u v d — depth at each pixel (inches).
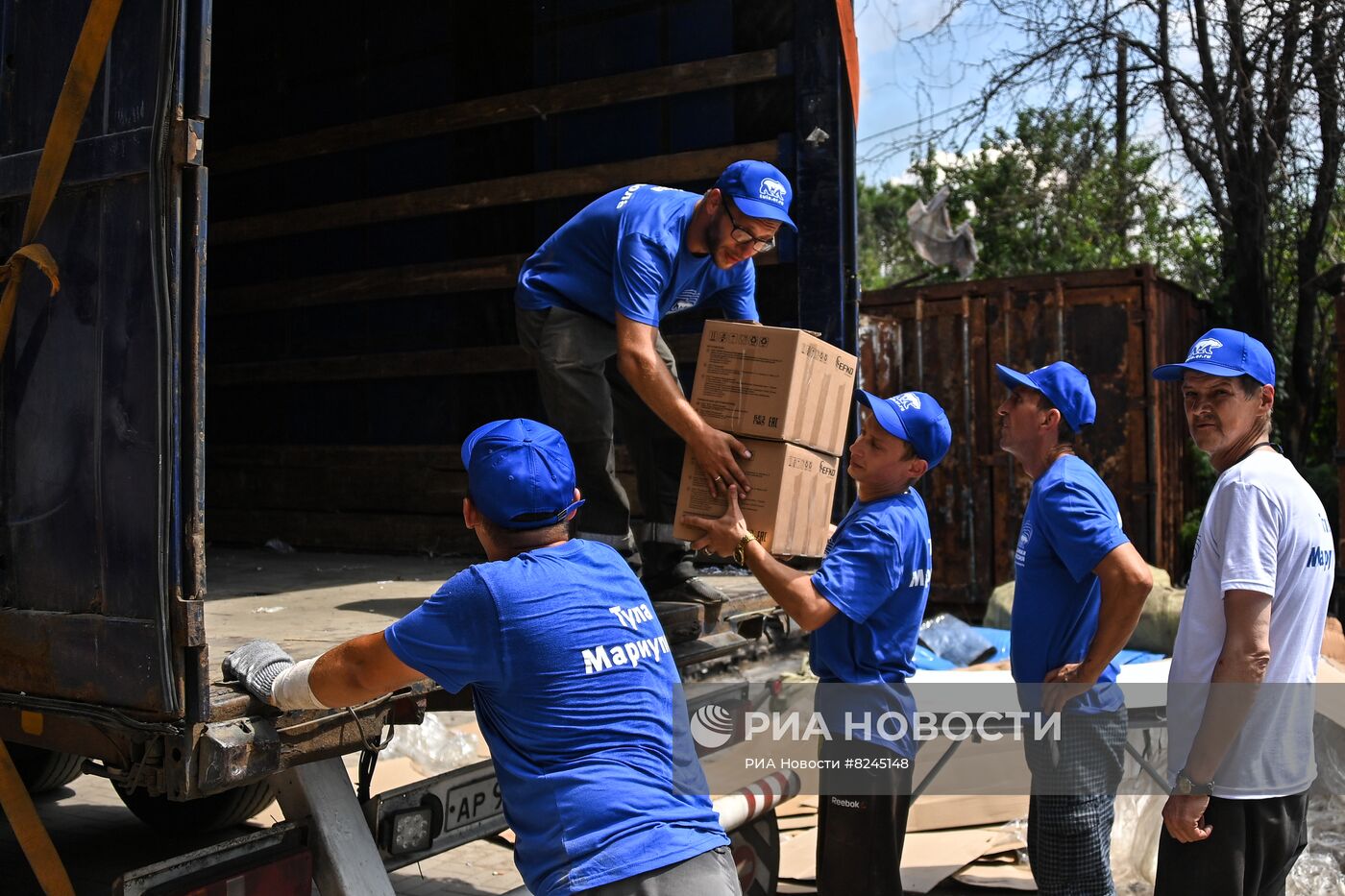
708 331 123.3
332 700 87.7
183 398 91.0
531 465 85.5
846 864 111.7
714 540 118.6
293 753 97.3
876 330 326.6
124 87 93.4
